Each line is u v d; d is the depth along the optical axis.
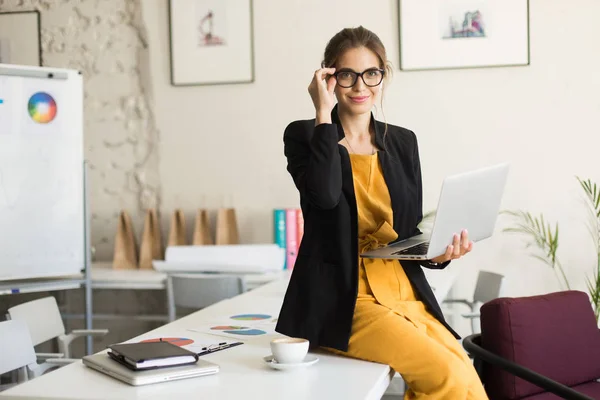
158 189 4.59
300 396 1.57
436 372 1.82
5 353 2.40
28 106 3.74
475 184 1.93
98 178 4.68
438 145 4.24
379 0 4.27
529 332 2.47
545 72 4.14
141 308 4.60
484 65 4.17
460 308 4.25
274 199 4.44
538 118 4.16
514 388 2.41
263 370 1.80
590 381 2.68
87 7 4.65
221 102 4.49
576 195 4.13
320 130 1.93
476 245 4.22
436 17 4.21
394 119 4.28
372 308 1.97
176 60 4.51
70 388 1.61
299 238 4.22
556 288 4.16
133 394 1.56
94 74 4.66
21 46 4.71
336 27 4.33
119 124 4.64
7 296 4.66
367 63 2.03
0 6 4.73
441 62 4.21
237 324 2.43
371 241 2.10
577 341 2.59
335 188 1.91
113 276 4.02
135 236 4.63
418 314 2.04
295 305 2.02
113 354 1.82
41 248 3.78
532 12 4.15
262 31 4.42
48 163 3.80
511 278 4.19
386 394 3.95
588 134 4.12
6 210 3.69
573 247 4.14
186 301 3.55
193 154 4.54
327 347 1.99
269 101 4.43
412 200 2.15
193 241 4.44
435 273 3.86
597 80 4.10
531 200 4.18
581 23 4.11
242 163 4.48
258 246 4.06
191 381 1.68
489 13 4.16
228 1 4.44
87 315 3.92
